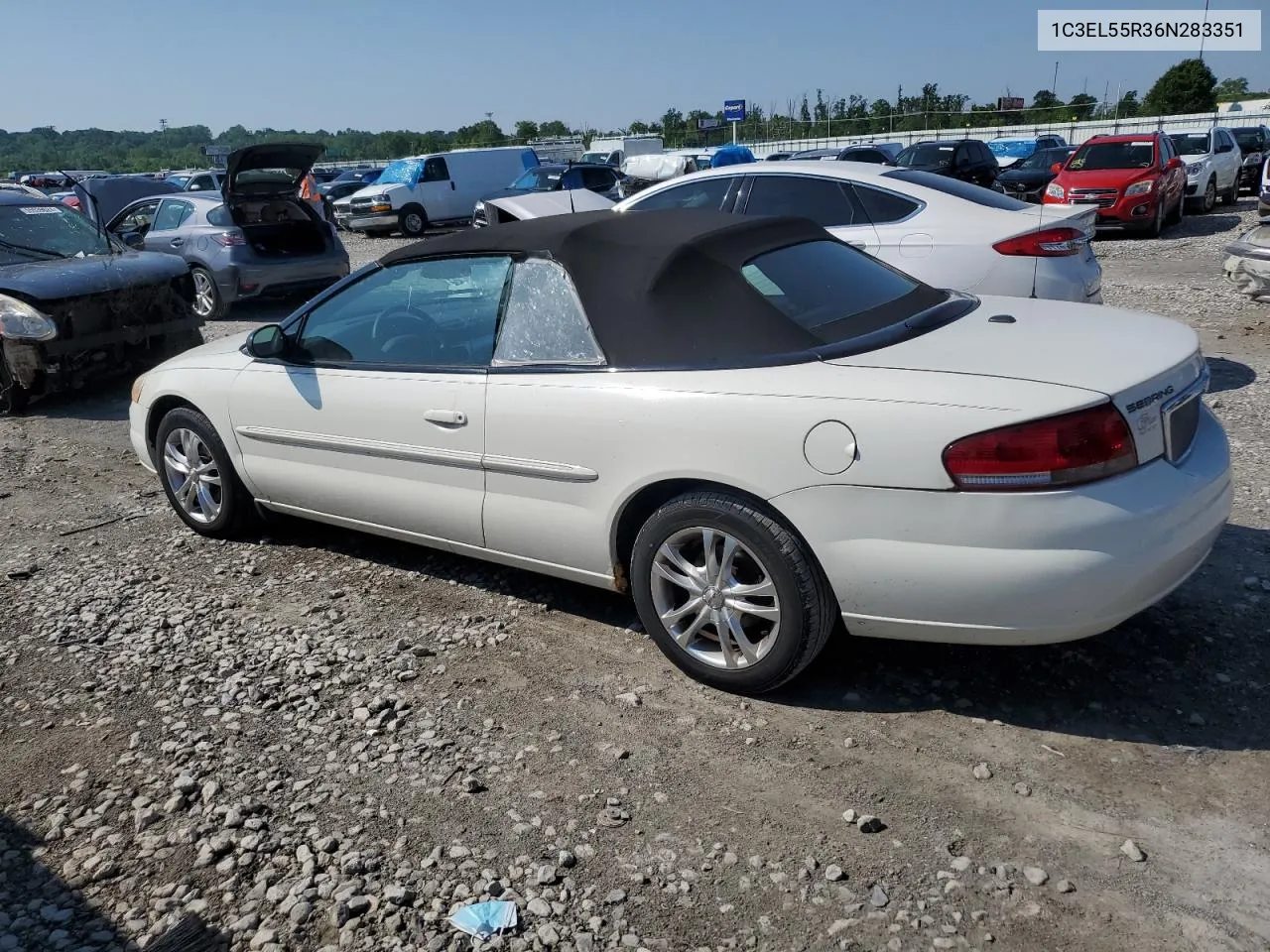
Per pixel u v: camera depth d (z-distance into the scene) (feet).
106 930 8.54
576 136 190.70
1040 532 9.49
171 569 16.30
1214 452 10.86
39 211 30.71
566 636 13.28
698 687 11.86
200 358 17.13
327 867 9.13
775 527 10.70
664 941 8.11
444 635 13.48
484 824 9.62
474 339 13.29
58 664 13.20
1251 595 13.02
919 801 9.61
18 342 26.35
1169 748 10.16
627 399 11.53
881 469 9.94
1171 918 8.05
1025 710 10.95
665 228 12.78
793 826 9.37
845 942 8.00
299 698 12.07
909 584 10.05
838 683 11.72
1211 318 31.01
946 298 13.09
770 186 24.27
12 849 9.62
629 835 9.37
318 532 17.61
